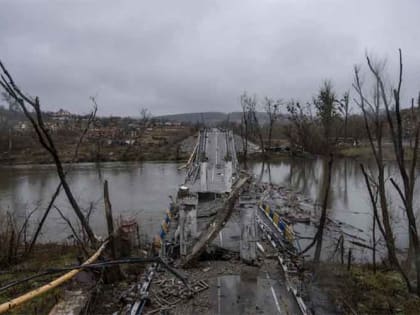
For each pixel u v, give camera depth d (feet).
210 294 35.06
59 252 53.11
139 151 236.43
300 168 178.40
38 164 194.59
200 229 54.49
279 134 327.06
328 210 90.84
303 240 62.54
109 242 36.58
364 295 37.22
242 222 43.11
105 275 35.94
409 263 44.80
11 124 242.99
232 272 40.24
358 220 80.53
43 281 37.52
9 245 49.62
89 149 230.68
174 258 44.60
